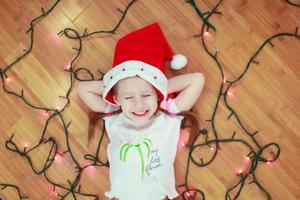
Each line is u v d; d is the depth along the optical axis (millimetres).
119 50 1054
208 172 1248
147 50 1032
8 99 1290
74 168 1282
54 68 1276
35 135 1285
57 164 1285
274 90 1226
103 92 1095
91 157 1274
